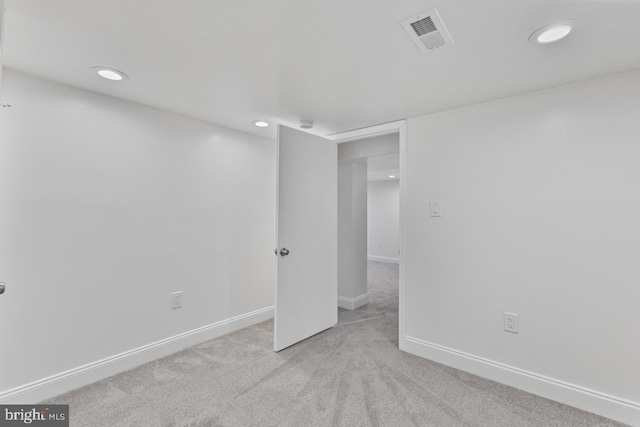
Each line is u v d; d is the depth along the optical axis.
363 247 4.03
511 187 2.08
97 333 2.09
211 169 2.82
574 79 1.82
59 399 1.86
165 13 1.25
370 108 2.35
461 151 2.29
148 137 2.37
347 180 3.87
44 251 1.88
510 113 2.09
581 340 1.83
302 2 1.17
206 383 2.04
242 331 3.00
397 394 1.93
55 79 1.89
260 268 3.28
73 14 1.26
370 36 1.40
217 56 1.61
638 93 1.70
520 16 1.25
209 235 2.80
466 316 2.25
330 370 2.22
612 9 1.19
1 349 1.73
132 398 1.88
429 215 2.44
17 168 1.79
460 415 1.73
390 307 3.87
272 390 1.96
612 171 1.76
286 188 2.64
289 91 2.05
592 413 1.77
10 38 1.44
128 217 2.26
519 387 2.01
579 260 1.84
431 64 1.66
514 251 2.06
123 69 1.76
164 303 2.47
